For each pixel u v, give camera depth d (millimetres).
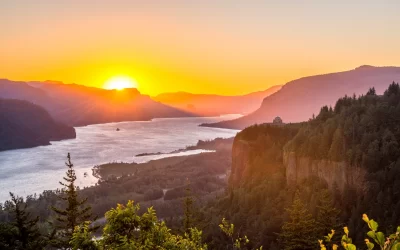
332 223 56188
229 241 88625
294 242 48469
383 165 94188
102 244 19250
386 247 7562
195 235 22031
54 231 40250
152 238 19859
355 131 109312
